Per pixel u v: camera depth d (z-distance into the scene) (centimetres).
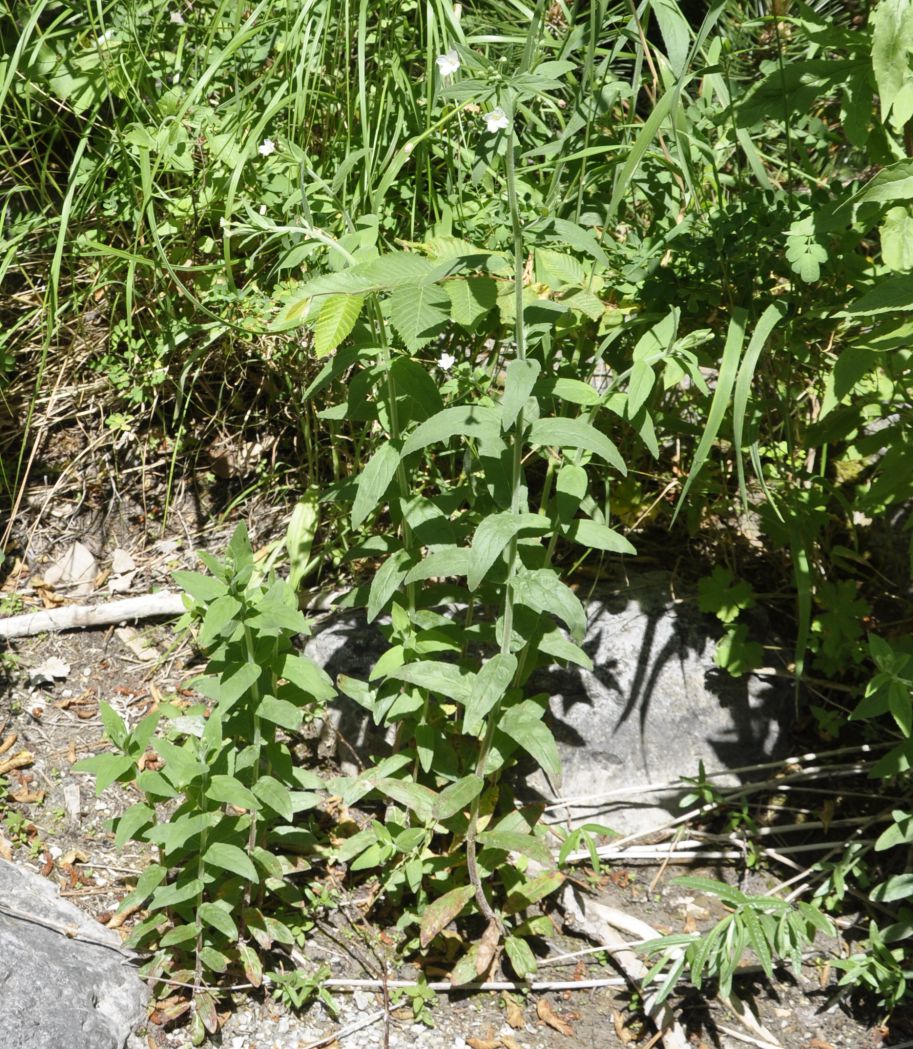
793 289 270
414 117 320
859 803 291
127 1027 231
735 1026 249
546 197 286
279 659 236
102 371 353
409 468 252
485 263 217
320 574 334
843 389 234
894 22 216
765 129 326
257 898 252
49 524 352
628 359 287
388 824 259
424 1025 244
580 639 221
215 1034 236
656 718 290
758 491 328
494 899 262
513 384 204
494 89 208
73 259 350
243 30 310
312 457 342
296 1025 241
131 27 330
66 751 293
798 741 303
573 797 287
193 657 322
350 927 260
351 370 334
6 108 356
